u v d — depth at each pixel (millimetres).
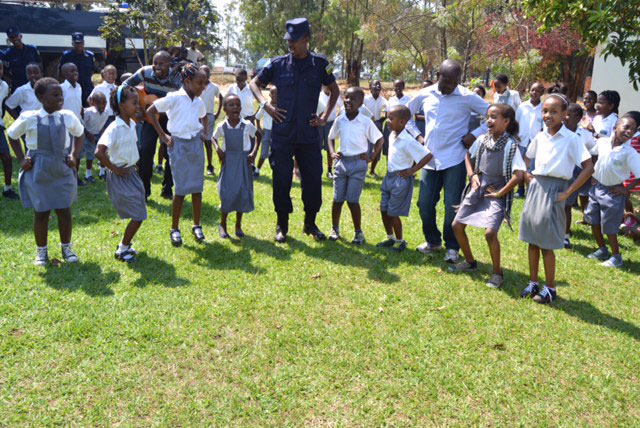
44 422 2777
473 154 4766
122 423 2814
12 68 9188
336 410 2980
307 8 28859
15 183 7316
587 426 2926
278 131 5344
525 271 5102
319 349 3543
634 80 6879
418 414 2977
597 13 6227
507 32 13422
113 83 8219
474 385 3236
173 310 3951
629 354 3631
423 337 3746
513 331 3895
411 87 27984
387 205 5375
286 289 4406
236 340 3619
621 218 5242
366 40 17312
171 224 5707
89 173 7750
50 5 14688
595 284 4859
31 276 4371
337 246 5547
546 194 4258
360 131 5410
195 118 5258
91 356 3346
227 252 5195
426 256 5352
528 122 7688
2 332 3541
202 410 2936
